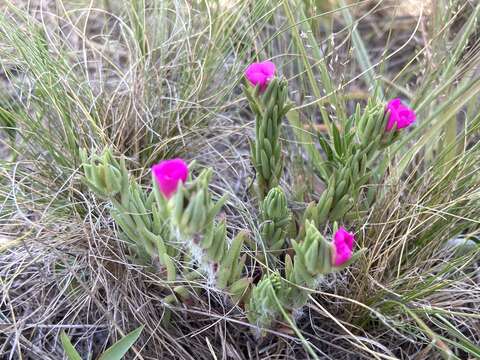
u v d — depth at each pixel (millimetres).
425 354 244
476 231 262
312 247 191
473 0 341
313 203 237
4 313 262
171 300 247
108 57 333
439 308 242
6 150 324
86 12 365
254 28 336
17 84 318
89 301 253
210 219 190
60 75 282
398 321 245
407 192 297
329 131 295
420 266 268
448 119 285
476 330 255
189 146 311
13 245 259
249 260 273
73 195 277
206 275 241
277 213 233
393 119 227
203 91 318
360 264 259
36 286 259
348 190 241
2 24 289
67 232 260
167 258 220
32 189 268
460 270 260
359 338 235
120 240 250
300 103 327
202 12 332
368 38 394
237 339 256
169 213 189
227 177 318
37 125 286
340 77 313
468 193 270
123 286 253
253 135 329
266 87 227
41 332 247
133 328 251
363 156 234
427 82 312
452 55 312
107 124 304
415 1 359
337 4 374
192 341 250
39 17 353
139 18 329
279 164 249
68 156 289
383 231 265
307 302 249
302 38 318
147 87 310
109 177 205
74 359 221
